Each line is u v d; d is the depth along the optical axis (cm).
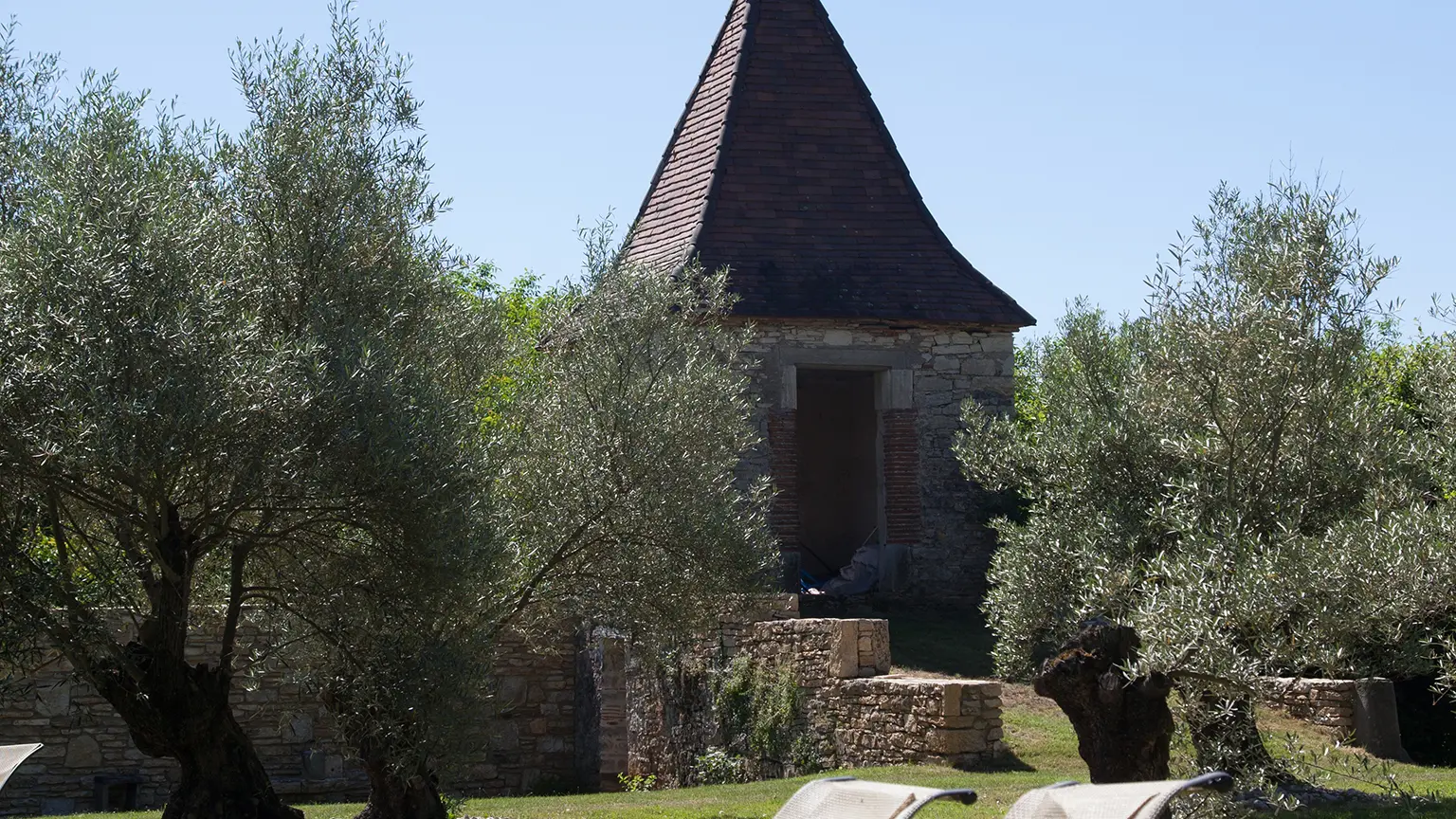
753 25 2175
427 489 880
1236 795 954
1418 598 870
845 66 2173
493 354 1142
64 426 795
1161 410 999
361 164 1007
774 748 1539
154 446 802
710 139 2111
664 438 1140
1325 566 869
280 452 840
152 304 824
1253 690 870
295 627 1063
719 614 1238
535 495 1117
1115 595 983
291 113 998
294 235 956
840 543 2372
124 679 930
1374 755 1344
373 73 1052
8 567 852
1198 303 951
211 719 951
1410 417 1102
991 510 1964
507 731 1923
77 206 847
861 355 1958
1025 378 3133
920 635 1777
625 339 1175
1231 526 912
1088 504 1088
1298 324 922
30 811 1702
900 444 1961
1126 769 902
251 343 859
